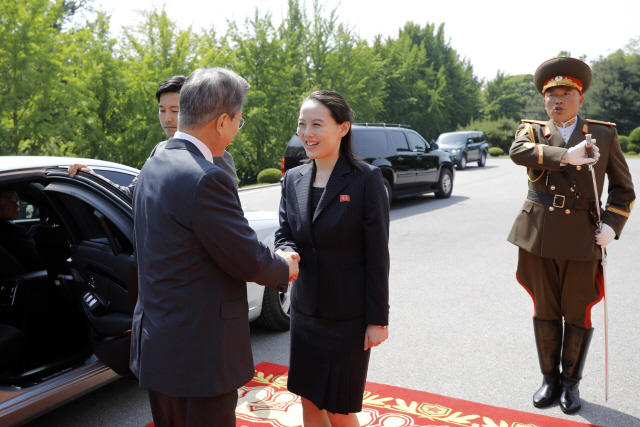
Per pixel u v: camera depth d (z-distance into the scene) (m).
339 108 1.79
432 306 4.37
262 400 2.83
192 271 1.48
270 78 26.27
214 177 1.45
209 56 21.80
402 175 10.52
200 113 1.54
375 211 1.80
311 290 1.88
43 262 2.85
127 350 2.33
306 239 1.86
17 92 15.40
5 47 15.11
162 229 1.48
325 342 1.90
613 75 49.22
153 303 1.52
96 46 19.34
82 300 2.56
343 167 1.84
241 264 1.49
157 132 19.55
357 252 1.87
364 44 32.75
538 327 2.76
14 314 2.75
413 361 3.29
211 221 1.44
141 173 1.62
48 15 15.93
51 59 15.67
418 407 2.70
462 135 22.91
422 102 45.69
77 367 2.44
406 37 47.75
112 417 2.67
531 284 2.79
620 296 4.50
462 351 3.44
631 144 37.91
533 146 2.56
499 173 19.80
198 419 1.51
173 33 21.28
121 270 2.38
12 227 3.19
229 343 1.53
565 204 2.58
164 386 1.48
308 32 29.83
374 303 1.82
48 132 15.72
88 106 17.88
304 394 1.98
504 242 7.01
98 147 18.72
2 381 2.23
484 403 2.73
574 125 2.64
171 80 2.85
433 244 6.98
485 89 68.81
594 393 2.83
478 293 4.71
